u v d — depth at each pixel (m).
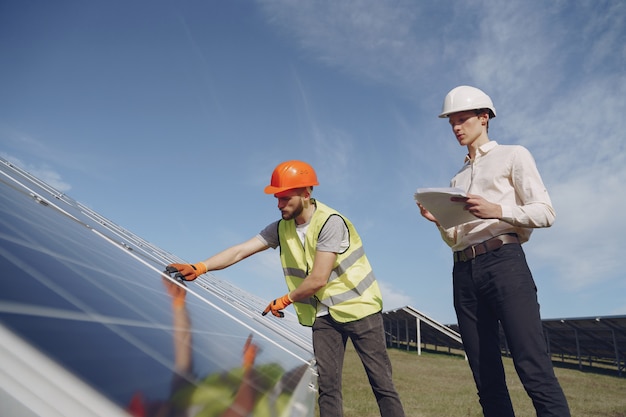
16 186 2.68
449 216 2.73
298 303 3.47
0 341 0.69
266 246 3.54
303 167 3.22
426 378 12.74
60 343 0.80
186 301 2.51
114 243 3.03
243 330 3.02
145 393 0.82
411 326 34.19
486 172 2.93
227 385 1.22
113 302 1.32
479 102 3.02
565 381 14.01
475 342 2.90
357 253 3.22
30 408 0.66
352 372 12.37
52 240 1.57
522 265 2.71
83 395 0.70
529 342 2.57
